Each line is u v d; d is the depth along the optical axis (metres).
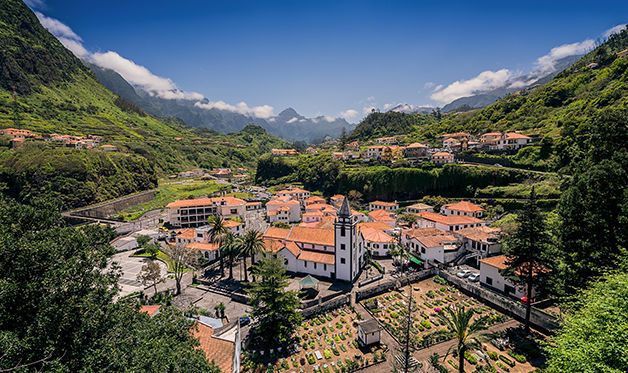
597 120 54.88
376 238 82.62
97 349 19.27
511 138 139.00
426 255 73.19
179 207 124.44
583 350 22.75
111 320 22.33
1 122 196.12
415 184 138.62
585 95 148.62
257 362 42.53
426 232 81.88
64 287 19.92
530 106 174.88
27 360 16.75
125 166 175.62
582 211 44.53
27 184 130.25
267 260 51.66
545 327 44.88
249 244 66.25
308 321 52.25
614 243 40.91
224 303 60.22
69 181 139.12
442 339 45.25
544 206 92.00
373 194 146.25
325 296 59.22
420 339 45.28
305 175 194.88
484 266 61.84
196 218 126.94
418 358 41.50
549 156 117.75
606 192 42.75
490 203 110.50
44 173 133.88
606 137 52.28
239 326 48.03
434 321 50.22
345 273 66.00
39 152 145.12
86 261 22.75
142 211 147.75
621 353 21.08
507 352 41.47
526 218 44.66
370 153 184.75
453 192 131.00
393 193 142.38
